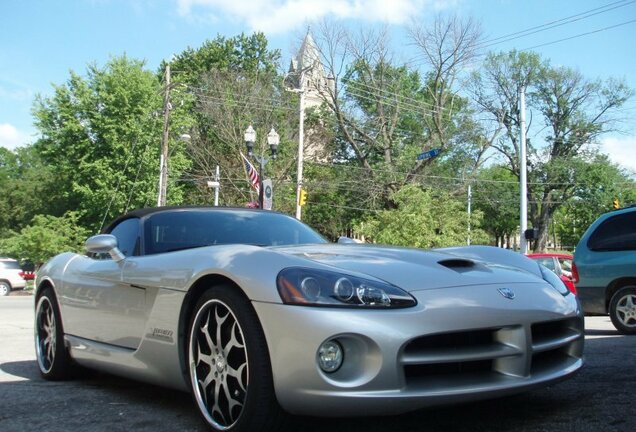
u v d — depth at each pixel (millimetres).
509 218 58281
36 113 36125
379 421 3191
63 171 36438
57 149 36500
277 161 41469
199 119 42812
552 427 3051
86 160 36062
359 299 2670
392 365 2600
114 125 35250
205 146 42531
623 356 5191
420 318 2672
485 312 2789
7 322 9562
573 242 65562
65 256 4738
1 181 59531
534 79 50250
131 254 3955
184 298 3148
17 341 6891
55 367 4449
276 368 2641
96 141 36562
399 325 2631
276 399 2682
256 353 2703
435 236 25688
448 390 2664
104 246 3764
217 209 4398
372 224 27094
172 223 4086
